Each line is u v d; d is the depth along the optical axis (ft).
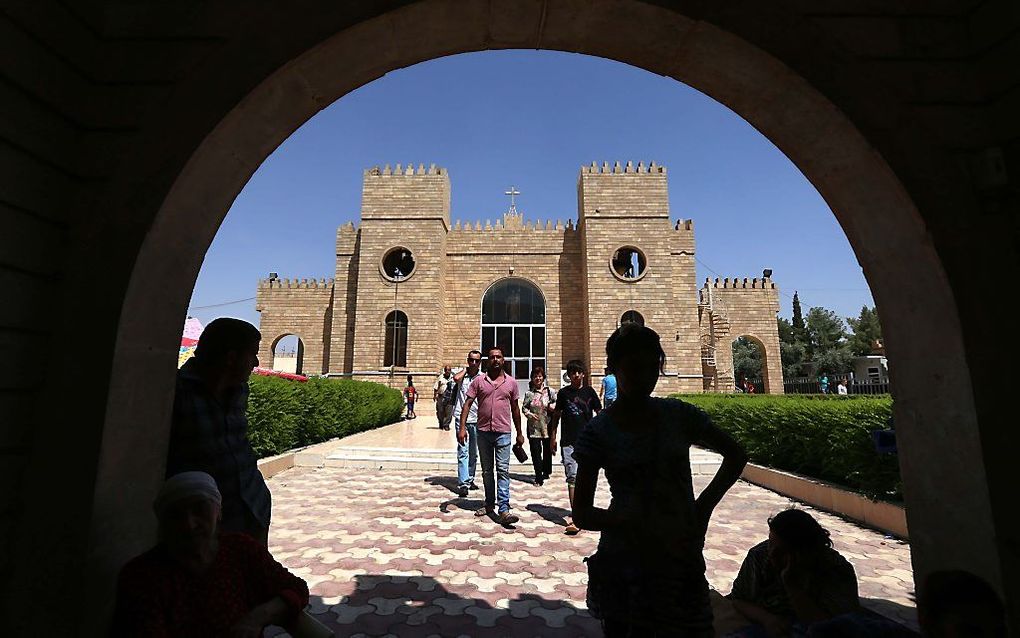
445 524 19.25
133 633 5.71
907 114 8.29
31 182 7.02
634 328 6.94
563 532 18.24
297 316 99.60
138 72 8.07
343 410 43.27
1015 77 7.98
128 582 5.96
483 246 86.43
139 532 7.64
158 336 8.09
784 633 8.36
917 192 8.04
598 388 75.10
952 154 8.22
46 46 7.27
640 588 6.06
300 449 34.86
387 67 9.66
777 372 101.45
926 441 8.47
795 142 9.73
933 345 8.25
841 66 8.38
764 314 103.50
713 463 32.37
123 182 7.68
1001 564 7.19
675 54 9.35
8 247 6.68
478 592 13.01
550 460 25.64
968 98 8.39
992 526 7.32
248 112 8.37
